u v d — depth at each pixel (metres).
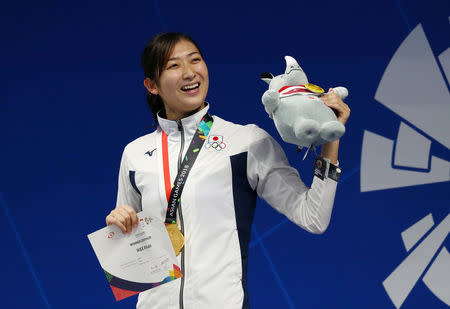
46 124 13.77
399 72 13.02
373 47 13.09
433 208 12.89
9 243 13.65
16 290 13.58
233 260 6.56
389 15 13.06
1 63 13.79
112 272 6.78
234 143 6.93
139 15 13.64
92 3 13.70
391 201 13.00
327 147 6.32
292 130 5.99
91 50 13.72
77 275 13.55
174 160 7.09
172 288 6.59
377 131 13.05
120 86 13.69
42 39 13.77
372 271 12.98
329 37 13.20
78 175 13.70
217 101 13.43
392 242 12.96
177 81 6.88
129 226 6.79
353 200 13.08
